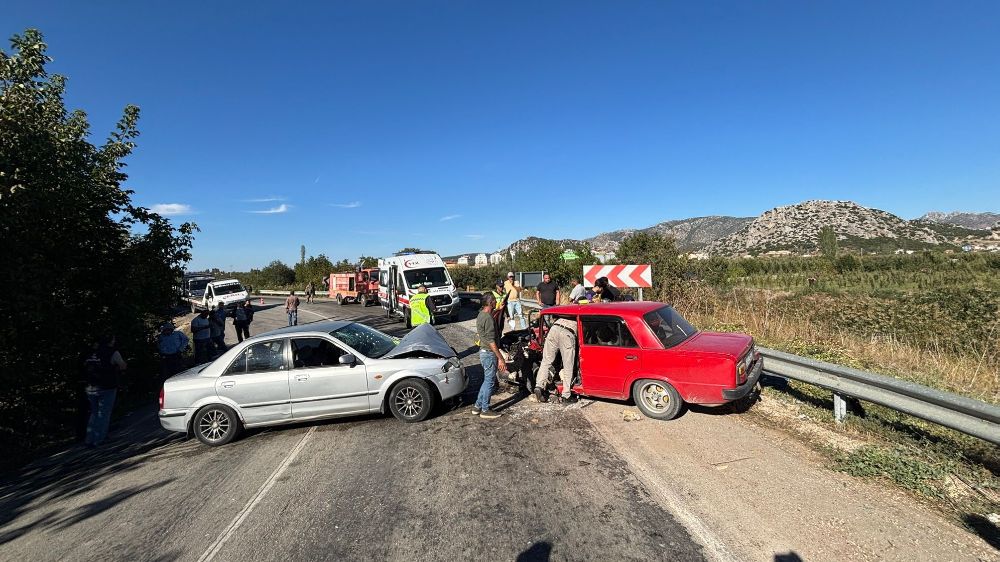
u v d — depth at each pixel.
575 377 6.85
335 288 35.12
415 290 16.39
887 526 3.45
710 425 5.63
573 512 3.94
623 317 6.13
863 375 4.91
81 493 5.36
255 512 4.39
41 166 7.18
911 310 11.02
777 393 6.60
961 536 3.29
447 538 3.70
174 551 3.86
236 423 6.50
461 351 11.44
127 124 10.15
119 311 9.68
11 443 7.48
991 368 7.14
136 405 9.88
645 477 4.46
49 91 8.09
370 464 5.29
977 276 28.22
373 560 3.49
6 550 4.18
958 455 4.38
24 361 7.84
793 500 3.88
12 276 6.99
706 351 5.52
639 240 16.78
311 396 6.50
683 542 3.42
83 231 9.10
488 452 5.36
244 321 16.30
